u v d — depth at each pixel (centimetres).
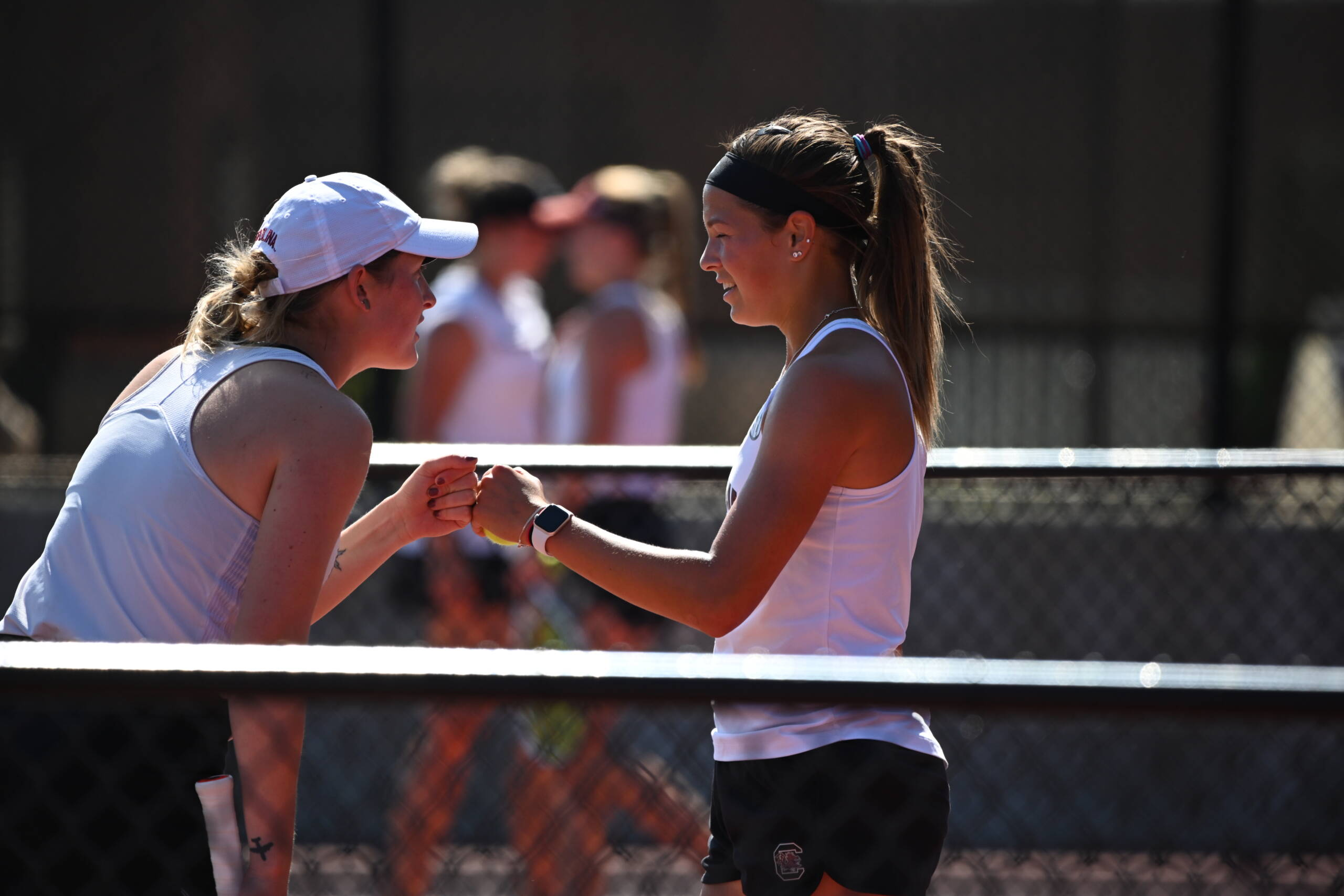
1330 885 780
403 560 1401
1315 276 2022
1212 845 1155
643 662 479
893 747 680
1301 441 1827
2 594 1689
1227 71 1712
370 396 1698
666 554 677
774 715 691
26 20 2041
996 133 1911
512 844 909
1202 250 1969
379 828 945
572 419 1501
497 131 2125
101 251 2039
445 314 1470
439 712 804
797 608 691
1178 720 464
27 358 1866
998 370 1803
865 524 684
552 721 886
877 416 671
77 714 650
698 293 2162
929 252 747
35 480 1780
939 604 1642
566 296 1953
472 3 2108
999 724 1320
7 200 2030
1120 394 1794
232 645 491
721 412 1945
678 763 884
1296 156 2039
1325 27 2034
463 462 791
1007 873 956
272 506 645
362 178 726
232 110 2178
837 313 714
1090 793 1266
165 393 689
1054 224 1898
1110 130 1897
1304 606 1616
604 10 2134
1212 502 1631
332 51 2227
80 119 2055
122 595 657
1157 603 1628
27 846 651
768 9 2120
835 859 679
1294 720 454
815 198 705
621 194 1481
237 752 607
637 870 1084
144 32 2083
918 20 1928
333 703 474
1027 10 1908
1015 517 1641
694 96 2150
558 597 1412
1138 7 2002
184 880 662
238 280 705
